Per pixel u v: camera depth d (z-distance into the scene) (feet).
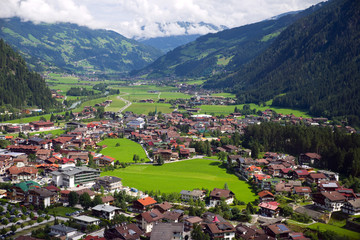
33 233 645.51
